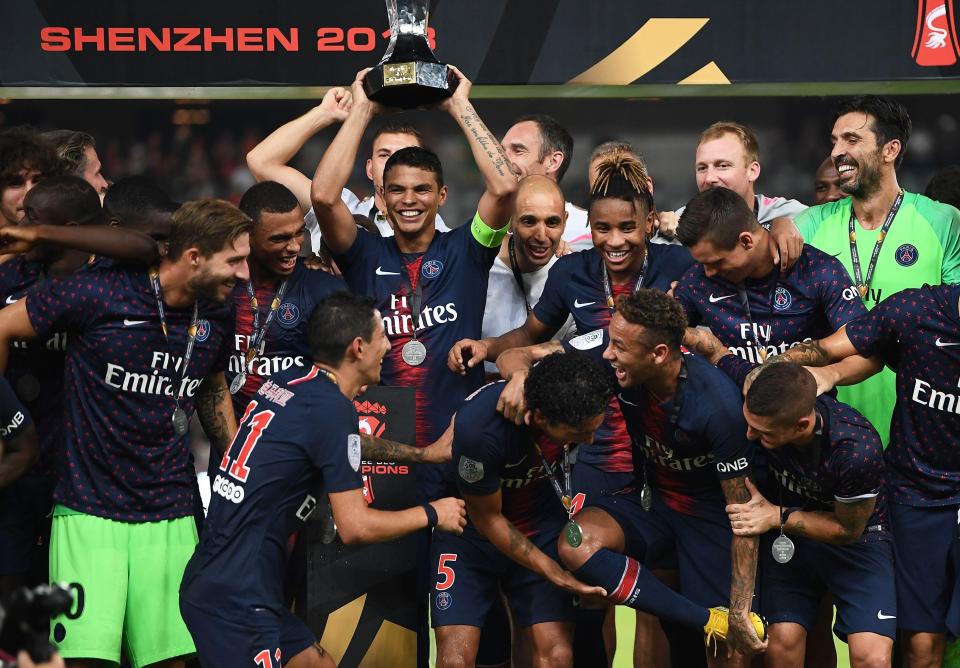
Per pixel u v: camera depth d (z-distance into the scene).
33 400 15.48
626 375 14.20
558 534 15.57
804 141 32.66
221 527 13.81
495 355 16.97
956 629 15.14
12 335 14.23
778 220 16.39
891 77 22.12
